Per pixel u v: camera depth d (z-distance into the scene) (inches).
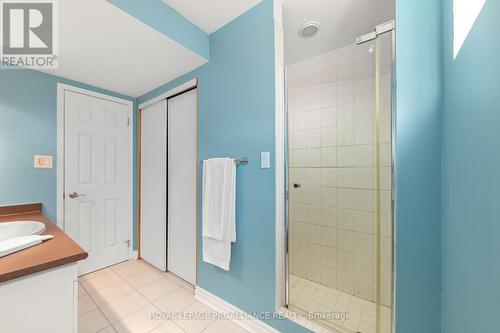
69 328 30.9
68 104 79.5
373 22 59.6
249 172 56.8
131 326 57.4
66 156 78.9
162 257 87.5
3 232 50.8
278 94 53.0
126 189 96.9
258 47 54.7
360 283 64.4
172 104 84.3
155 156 91.2
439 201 35.5
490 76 24.2
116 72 74.6
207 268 67.7
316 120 72.5
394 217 38.6
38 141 72.2
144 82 83.4
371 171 63.7
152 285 77.4
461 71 30.1
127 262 95.3
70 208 79.9
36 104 71.8
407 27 37.3
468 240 28.4
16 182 67.7
